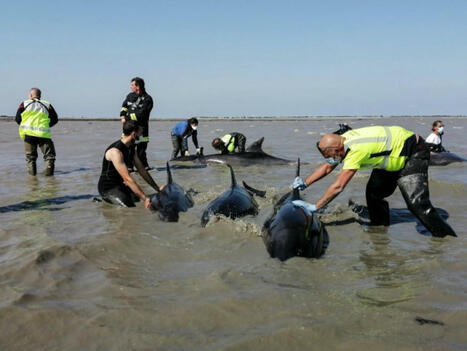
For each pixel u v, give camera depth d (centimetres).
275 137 2552
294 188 623
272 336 307
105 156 776
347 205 734
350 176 551
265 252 508
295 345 297
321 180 977
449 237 559
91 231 590
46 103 1098
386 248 524
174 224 634
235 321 334
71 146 2050
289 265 461
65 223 635
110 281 413
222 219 621
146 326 327
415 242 545
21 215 686
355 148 546
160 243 543
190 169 1228
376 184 605
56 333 316
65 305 360
